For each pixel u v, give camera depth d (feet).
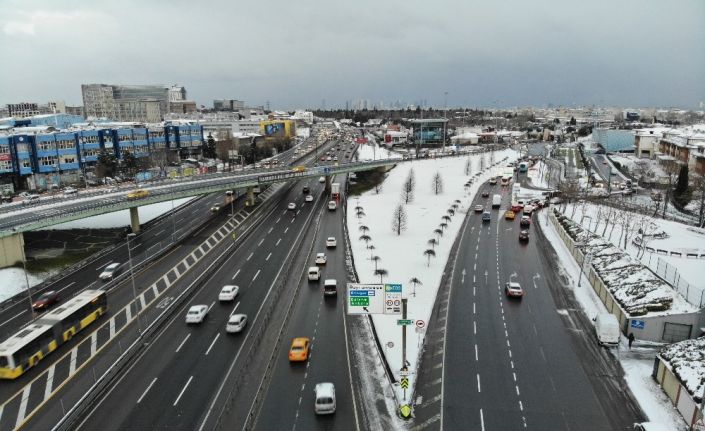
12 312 207.31
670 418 130.41
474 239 315.58
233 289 213.87
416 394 140.87
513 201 417.90
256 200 445.78
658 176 534.78
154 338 176.45
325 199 451.53
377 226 346.13
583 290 225.76
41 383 147.64
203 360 160.04
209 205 423.64
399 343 170.50
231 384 145.28
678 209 397.39
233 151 625.41
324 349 166.30
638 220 336.08
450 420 129.18
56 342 168.45
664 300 179.73
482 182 547.49
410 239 310.86
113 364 157.07
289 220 369.50
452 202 434.71
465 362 159.43
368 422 127.65
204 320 191.52
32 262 262.88
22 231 253.24
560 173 578.25
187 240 314.14
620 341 174.81
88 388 144.25
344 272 247.50
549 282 236.22
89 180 496.64
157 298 214.07
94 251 291.99
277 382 145.89
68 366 157.48
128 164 536.01
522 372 153.58
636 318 173.88
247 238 318.45
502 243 305.94
